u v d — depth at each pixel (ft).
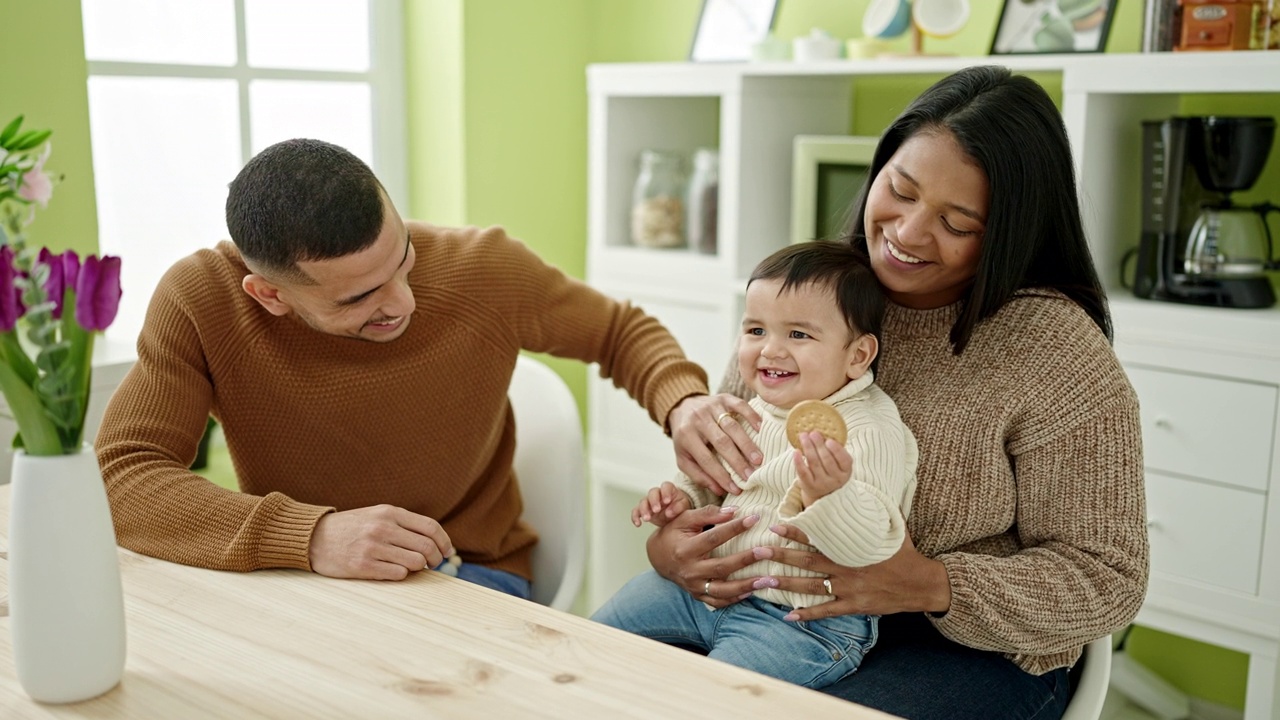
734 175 9.01
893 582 4.32
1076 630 4.32
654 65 9.34
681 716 3.07
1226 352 6.97
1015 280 4.55
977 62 7.79
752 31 9.68
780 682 3.26
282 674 3.31
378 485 5.25
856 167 8.41
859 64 8.24
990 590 4.29
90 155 7.54
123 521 4.34
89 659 3.15
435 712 3.09
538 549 5.98
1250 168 7.23
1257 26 6.96
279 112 9.36
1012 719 4.30
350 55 9.82
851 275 4.61
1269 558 6.95
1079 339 4.53
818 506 3.98
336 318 4.55
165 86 8.56
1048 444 4.51
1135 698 8.59
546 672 3.31
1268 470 6.89
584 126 11.07
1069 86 7.38
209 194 8.98
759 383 4.75
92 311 3.04
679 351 5.73
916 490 4.61
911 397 4.74
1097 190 7.61
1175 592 7.38
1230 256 7.31
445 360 5.21
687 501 4.97
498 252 5.46
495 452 5.76
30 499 3.07
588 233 11.01
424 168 10.27
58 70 7.31
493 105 10.12
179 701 3.17
